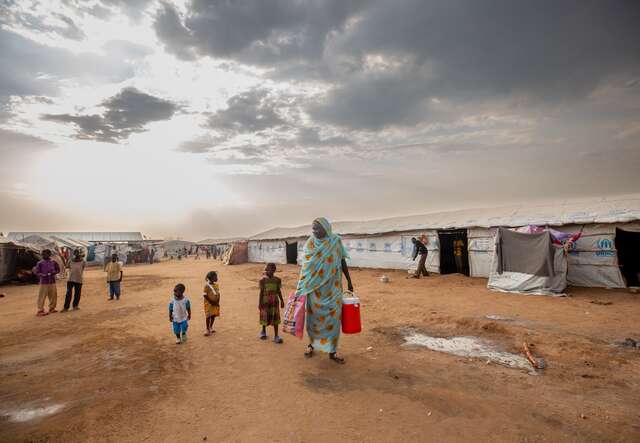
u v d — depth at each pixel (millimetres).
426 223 19719
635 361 5281
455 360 5520
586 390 4352
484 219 16766
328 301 5375
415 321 8164
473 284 13992
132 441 3361
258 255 36188
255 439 3350
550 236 11414
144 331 7742
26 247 19188
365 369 5148
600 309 8875
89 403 4203
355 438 3330
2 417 3902
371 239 21922
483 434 3361
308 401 4129
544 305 9617
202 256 66188
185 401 4211
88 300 12555
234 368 5297
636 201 13414
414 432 3414
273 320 6617
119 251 41844
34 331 8008
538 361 5309
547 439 3271
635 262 12570
